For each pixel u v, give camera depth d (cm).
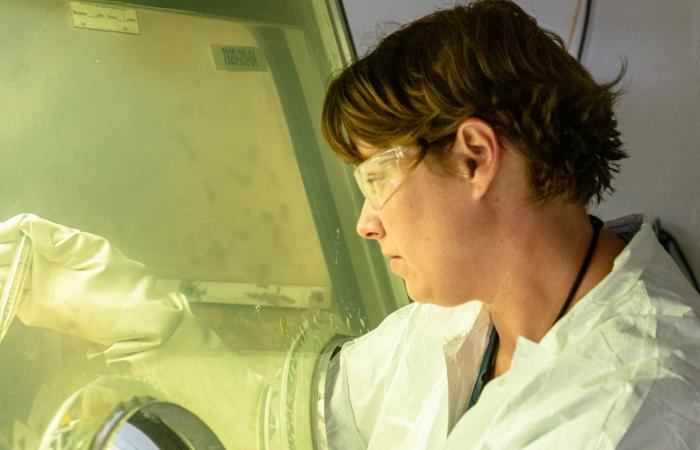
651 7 188
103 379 101
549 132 92
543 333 102
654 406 86
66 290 101
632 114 193
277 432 118
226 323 117
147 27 120
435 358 123
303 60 139
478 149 94
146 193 113
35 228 100
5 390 93
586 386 90
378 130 95
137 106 115
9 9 105
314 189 135
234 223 123
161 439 104
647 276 97
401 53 95
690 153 187
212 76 126
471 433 101
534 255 98
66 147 106
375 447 121
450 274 99
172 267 113
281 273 126
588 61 191
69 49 110
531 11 189
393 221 99
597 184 101
